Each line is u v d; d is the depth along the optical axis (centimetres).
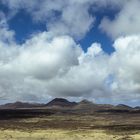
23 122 13262
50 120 14988
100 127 10838
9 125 11381
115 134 8775
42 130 9588
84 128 10475
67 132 9169
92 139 8019
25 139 8044
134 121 14775
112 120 15738
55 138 8206
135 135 8400
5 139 7950
